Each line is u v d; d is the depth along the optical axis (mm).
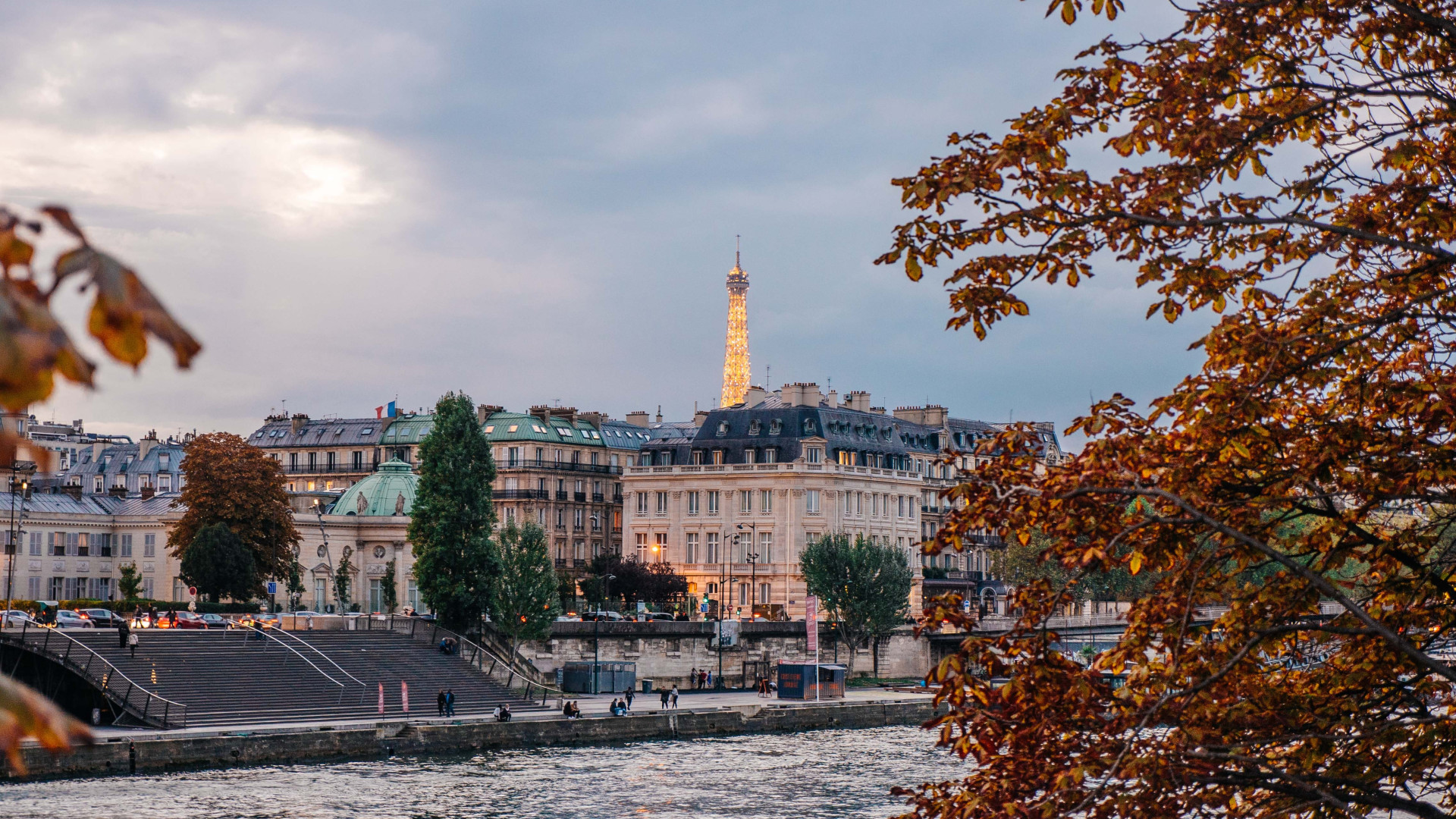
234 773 79562
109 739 77938
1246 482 18594
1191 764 17109
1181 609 18156
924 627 18656
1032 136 17156
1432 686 18609
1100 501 18281
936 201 17469
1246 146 17031
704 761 90312
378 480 168875
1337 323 18156
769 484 174500
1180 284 18297
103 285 4766
